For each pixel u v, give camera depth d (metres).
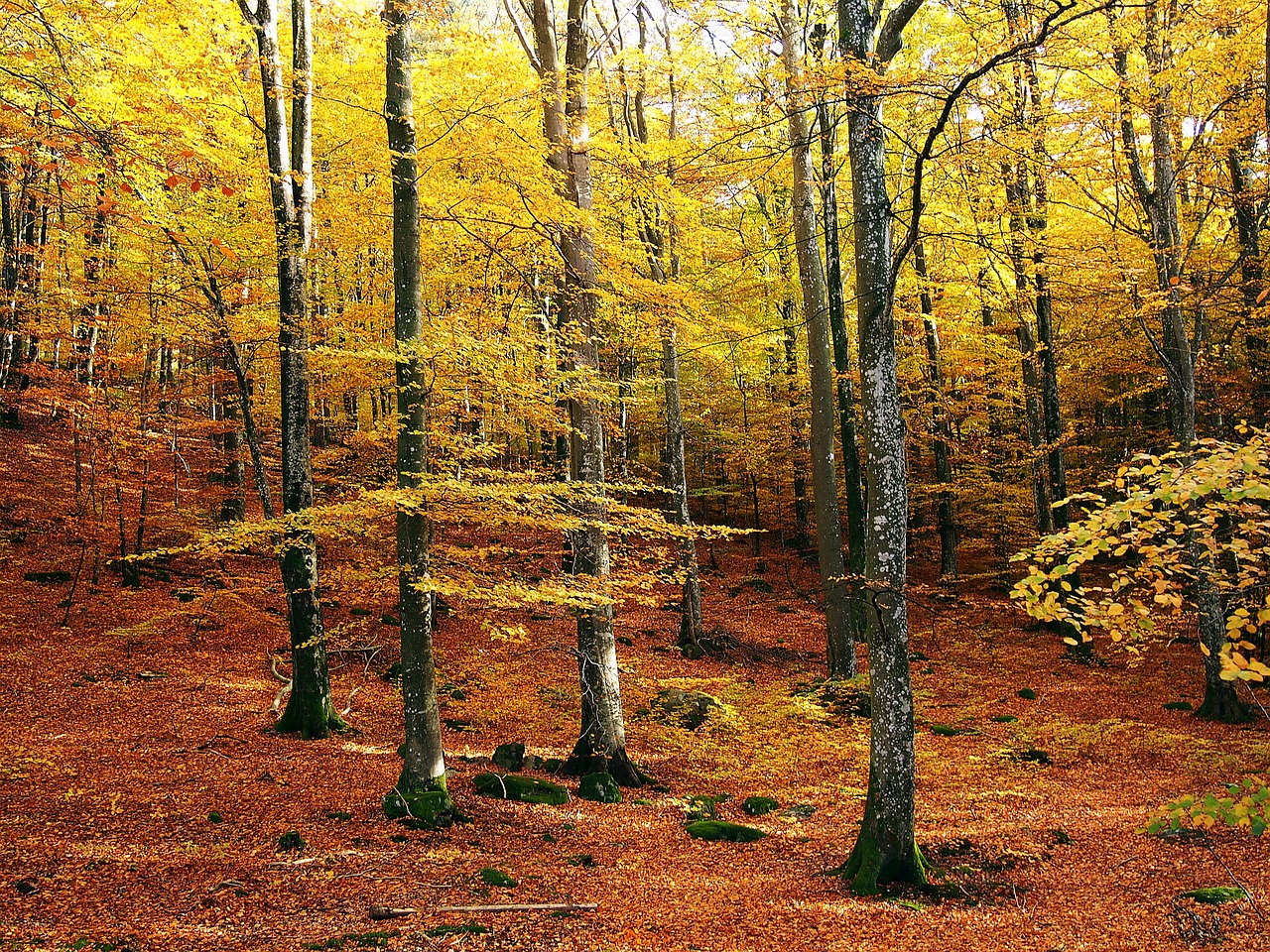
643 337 13.73
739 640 17.22
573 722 12.41
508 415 10.00
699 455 26.50
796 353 21.72
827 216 14.27
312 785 8.64
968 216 13.93
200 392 14.65
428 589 7.38
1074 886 7.04
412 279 8.52
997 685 14.85
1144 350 16.92
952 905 6.67
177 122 7.02
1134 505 3.99
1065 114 10.88
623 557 10.60
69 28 6.47
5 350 19.75
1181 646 16.45
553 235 10.02
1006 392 18.47
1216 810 3.50
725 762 11.11
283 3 15.23
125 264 12.48
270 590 15.83
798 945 5.89
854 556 14.05
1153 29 10.71
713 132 11.59
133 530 16.97
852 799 9.82
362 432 11.09
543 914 6.21
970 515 21.77
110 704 10.71
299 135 11.14
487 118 9.62
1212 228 15.45
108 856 6.54
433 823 7.75
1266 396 14.28
